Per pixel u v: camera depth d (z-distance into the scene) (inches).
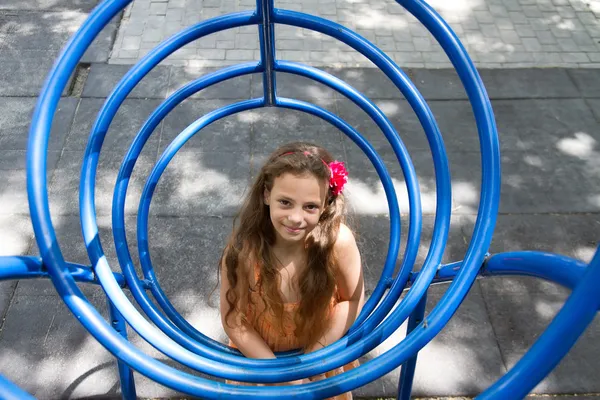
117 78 175.9
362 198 144.9
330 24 82.0
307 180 63.7
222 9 202.7
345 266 75.0
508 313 122.5
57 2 203.2
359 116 166.7
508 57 189.5
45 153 56.8
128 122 162.4
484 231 57.1
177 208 141.8
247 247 71.9
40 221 54.9
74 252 133.0
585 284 36.9
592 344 116.3
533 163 156.3
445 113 169.3
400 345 53.1
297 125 162.9
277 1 207.8
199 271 129.6
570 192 148.8
